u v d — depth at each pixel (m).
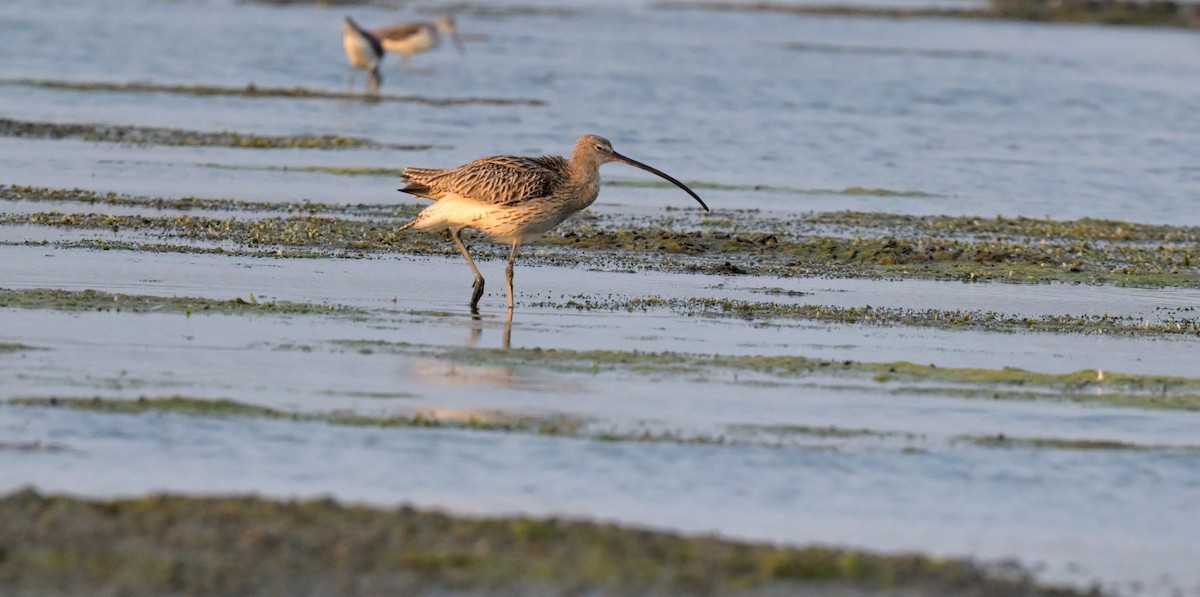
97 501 10.34
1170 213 27.91
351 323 16.62
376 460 11.78
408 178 18.58
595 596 9.24
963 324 18.12
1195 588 9.94
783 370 15.19
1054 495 11.70
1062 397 14.61
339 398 13.48
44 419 12.39
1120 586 9.94
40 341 15.02
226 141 31.70
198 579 9.20
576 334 16.62
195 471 11.34
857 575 9.70
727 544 10.14
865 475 11.98
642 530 10.34
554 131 34.81
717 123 36.53
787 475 11.90
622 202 27.06
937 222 25.89
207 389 13.58
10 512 10.05
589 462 11.97
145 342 15.20
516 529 10.10
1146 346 17.31
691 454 12.29
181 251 20.50
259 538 9.78
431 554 9.65
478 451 12.11
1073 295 20.36
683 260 21.83
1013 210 27.73
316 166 29.22
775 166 31.47
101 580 9.14
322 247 21.36
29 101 36.00
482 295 18.75
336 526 10.08
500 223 18.00
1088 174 31.72
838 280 20.78
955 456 12.55
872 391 14.55
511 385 14.20
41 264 19.12
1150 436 13.36
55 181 26.27
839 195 28.59
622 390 14.16
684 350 16.00
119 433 12.13
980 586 9.66
